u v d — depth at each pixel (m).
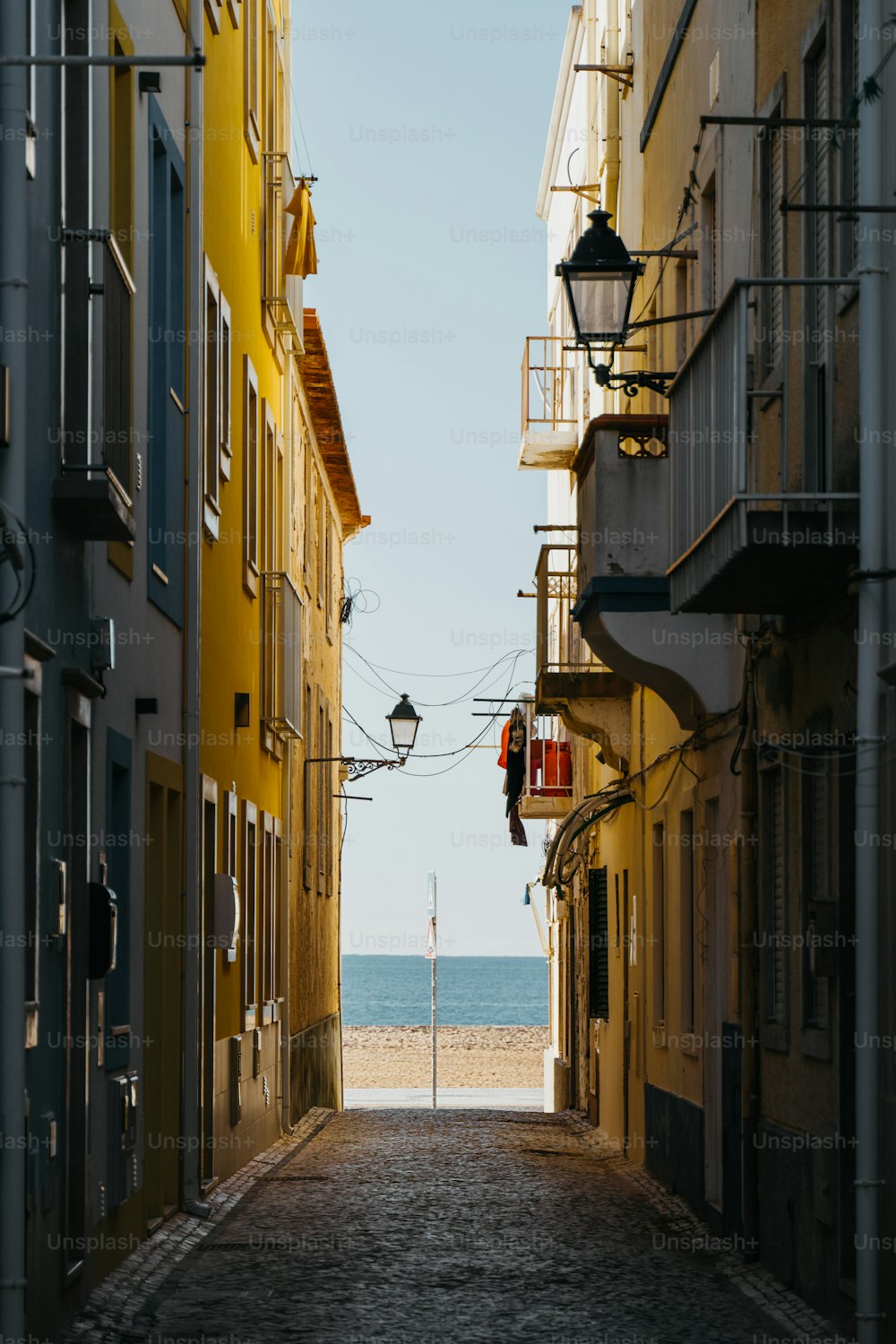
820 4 16.61
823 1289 16.02
